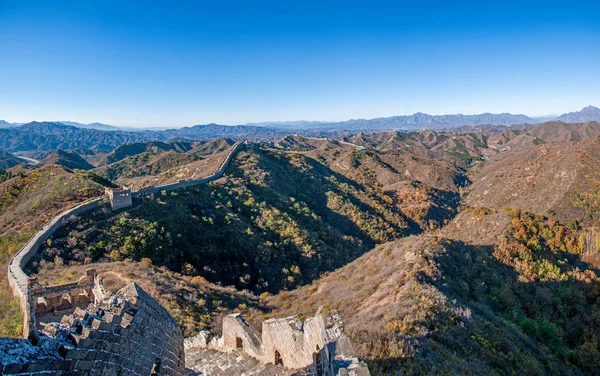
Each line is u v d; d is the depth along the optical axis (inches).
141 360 286.8
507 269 1348.4
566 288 1240.2
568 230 1679.4
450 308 789.2
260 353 519.5
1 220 1686.8
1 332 641.6
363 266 1349.7
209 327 850.1
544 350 860.6
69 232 1507.1
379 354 538.9
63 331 226.2
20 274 1042.1
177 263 1707.7
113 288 928.9
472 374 552.1
